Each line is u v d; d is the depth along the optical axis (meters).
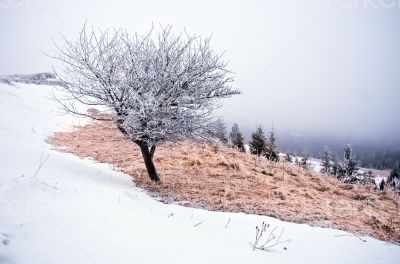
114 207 4.85
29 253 2.76
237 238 5.23
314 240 5.78
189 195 7.81
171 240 4.17
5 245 2.74
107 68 7.55
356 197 9.71
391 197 10.00
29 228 3.21
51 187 4.78
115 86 7.48
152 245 3.75
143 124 7.76
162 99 7.61
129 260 3.17
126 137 8.15
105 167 9.12
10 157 6.54
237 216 6.70
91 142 11.68
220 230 5.52
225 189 8.49
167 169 10.00
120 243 3.50
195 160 10.84
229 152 12.62
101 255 3.11
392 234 6.87
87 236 3.43
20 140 8.80
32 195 4.17
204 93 8.16
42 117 12.83
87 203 4.55
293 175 11.16
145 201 6.39
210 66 8.05
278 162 13.02
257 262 4.20
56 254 2.88
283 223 6.62
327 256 5.05
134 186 7.95
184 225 5.23
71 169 7.48
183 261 3.54
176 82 7.67
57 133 11.87
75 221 3.72
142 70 7.56
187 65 7.92
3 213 3.41
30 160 6.83
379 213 8.24
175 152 11.68
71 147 10.60
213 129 8.68
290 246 5.30
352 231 6.66
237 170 10.61
